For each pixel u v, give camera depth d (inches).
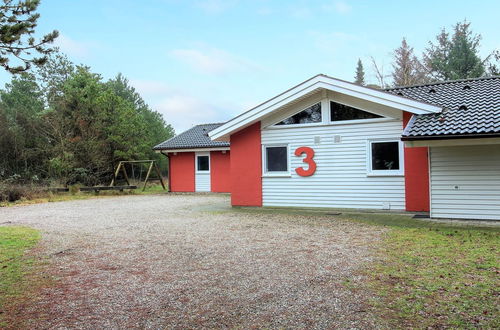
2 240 307.4
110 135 954.1
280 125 495.2
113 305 163.0
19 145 999.0
